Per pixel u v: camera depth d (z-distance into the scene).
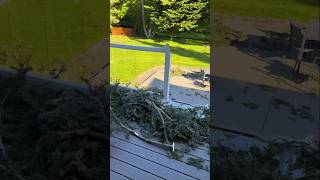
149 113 3.20
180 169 2.48
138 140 2.86
